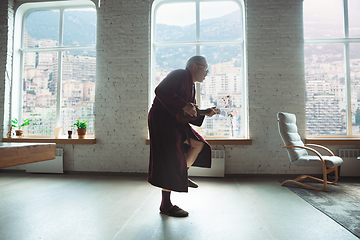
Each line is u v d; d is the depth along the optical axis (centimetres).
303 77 419
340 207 239
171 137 198
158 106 207
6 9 468
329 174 402
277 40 423
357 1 450
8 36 468
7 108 464
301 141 374
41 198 277
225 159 418
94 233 177
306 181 370
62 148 446
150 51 445
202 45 465
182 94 209
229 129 450
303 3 456
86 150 442
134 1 447
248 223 198
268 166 414
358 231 179
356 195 287
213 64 461
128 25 446
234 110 454
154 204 253
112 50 446
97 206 246
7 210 233
